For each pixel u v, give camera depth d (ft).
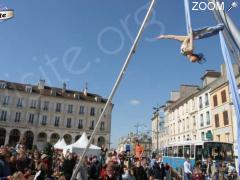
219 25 9.45
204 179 52.24
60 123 199.41
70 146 69.05
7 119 183.42
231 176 52.31
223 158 60.90
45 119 195.62
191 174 49.29
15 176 18.45
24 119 188.65
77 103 207.82
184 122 143.84
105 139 207.00
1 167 21.01
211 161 54.39
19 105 189.16
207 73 124.88
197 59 9.39
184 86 159.94
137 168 39.09
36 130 190.70
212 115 112.88
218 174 50.39
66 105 204.23
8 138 181.27
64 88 210.79
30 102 193.06
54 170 38.68
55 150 73.82
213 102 112.78
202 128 121.39
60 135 197.57
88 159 44.98
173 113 162.40
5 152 22.22
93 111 210.79
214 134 109.70
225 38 9.44
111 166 28.86
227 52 9.39
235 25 9.30
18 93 190.29
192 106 134.62
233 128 96.48
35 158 34.22
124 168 37.37
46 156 32.76
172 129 162.40
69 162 34.22
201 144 62.44
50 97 199.93
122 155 48.93
